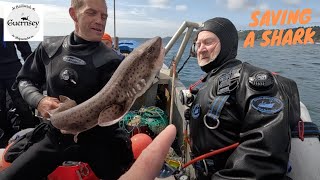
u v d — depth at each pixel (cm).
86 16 212
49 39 245
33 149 232
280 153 169
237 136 207
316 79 1405
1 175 226
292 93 226
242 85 202
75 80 224
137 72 155
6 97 460
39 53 247
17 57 459
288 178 182
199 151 234
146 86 154
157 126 432
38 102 223
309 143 221
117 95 158
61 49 232
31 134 242
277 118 177
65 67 226
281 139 171
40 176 232
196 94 256
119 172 251
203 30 257
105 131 238
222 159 215
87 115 169
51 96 239
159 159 55
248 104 193
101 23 218
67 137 230
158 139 57
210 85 233
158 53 156
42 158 228
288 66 1839
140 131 425
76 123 175
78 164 252
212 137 217
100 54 226
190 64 1694
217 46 247
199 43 261
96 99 164
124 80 157
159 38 158
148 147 57
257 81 192
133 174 53
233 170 175
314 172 212
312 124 240
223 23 247
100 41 234
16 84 275
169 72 521
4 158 260
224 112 208
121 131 262
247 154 174
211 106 215
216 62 252
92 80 224
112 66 225
